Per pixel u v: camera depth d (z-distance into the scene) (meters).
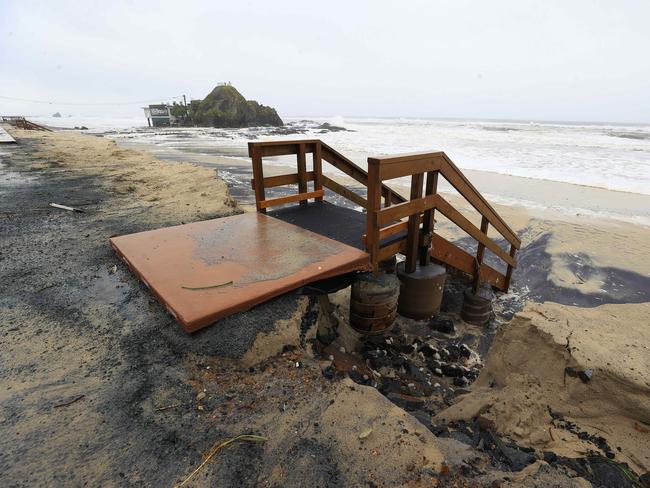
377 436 1.72
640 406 1.80
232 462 1.58
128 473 1.53
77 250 3.96
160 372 2.12
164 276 2.77
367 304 3.21
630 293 5.15
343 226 3.85
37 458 1.58
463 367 3.29
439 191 10.65
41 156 13.03
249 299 2.45
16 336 2.44
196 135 41.16
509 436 1.86
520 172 14.23
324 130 50.22
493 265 6.11
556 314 2.44
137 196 6.96
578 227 7.62
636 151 20.78
